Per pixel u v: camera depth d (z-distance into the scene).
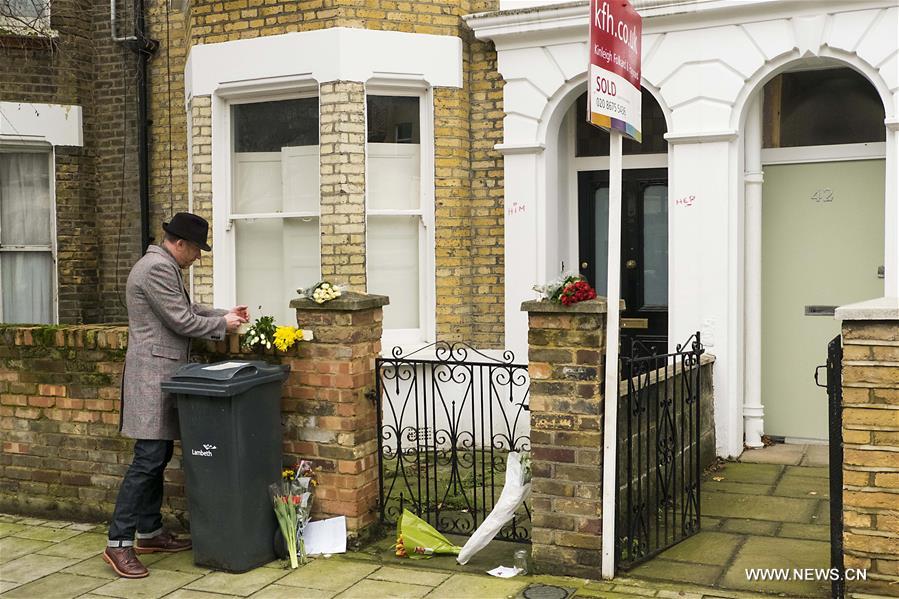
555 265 7.87
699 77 7.08
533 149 7.62
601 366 4.73
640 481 4.95
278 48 7.72
